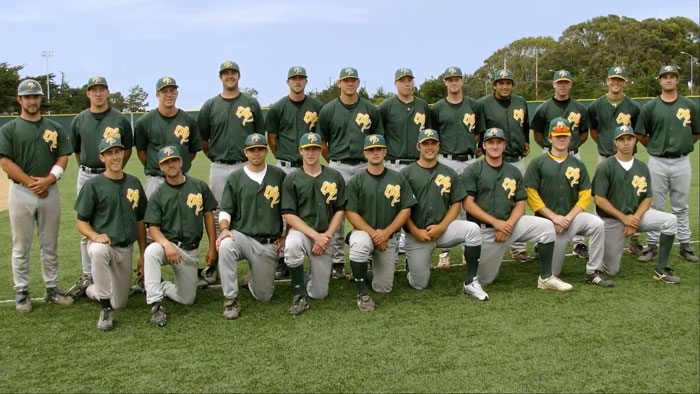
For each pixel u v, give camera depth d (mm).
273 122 6273
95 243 4742
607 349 4031
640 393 3428
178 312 4988
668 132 6344
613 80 6508
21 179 4953
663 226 5570
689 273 5863
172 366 3895
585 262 6418
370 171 5301
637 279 5688
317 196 5168
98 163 5582
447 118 6336
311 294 5281
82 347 4242
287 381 3645
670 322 4512
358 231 5199
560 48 69125
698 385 3514
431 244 5410
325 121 6117
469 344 4156
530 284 5625
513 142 6500
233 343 4266
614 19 71750
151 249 4844
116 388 3604
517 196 5547
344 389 3525
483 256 5520
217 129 5996
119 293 5039
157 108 5816
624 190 5691
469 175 5559
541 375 3662
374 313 4863
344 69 5988
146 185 5844
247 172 5121
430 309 4930
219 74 6016
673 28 66312
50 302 5281
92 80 5484
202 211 5141
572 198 5680
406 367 3807
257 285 5184
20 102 5051
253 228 5027
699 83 63969
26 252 5086
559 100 6652
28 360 4027
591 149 20766
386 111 6277
